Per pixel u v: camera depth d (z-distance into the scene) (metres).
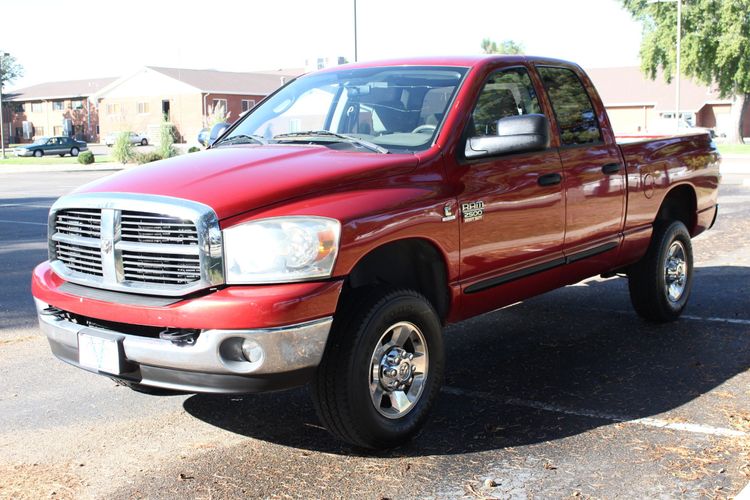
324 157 4.38
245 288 3.78
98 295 4.08
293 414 4.88
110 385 5.53
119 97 79.00
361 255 3.97
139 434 4.59
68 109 89.44
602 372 5.59
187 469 4.08
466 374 5.61
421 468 4.04
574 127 5.65
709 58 46.88
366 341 3.97
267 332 3.69
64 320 4.30
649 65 49.16
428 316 4.30
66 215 4.36
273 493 3.79
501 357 6.01
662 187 6.50
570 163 5.45
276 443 4.42
